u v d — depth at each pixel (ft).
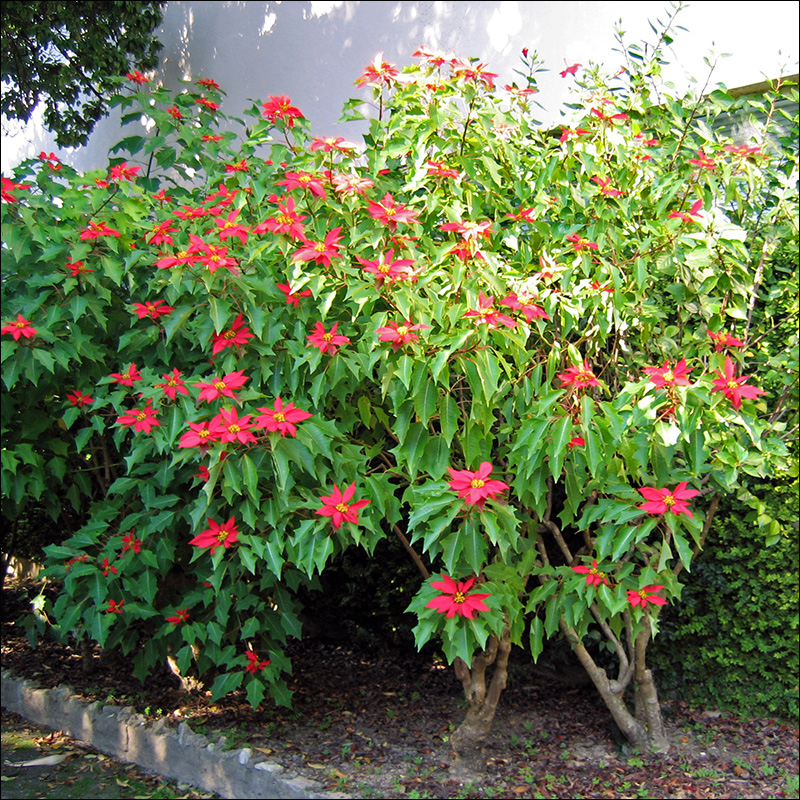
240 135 24.49
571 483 10.71
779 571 13.23
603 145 12.01
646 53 13.52
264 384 11.50
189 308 10.27
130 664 16.39
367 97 21.09
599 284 11.19
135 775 12.91
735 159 12.28
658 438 10.37
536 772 12.01
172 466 11.48
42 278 10.55
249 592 12.58
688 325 13.57
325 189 11.16
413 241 11.33
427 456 10.48
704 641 14.02
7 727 14.88
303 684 15.57
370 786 11.50
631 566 10.89
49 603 16.25
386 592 16.66
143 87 26.07
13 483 11.78
